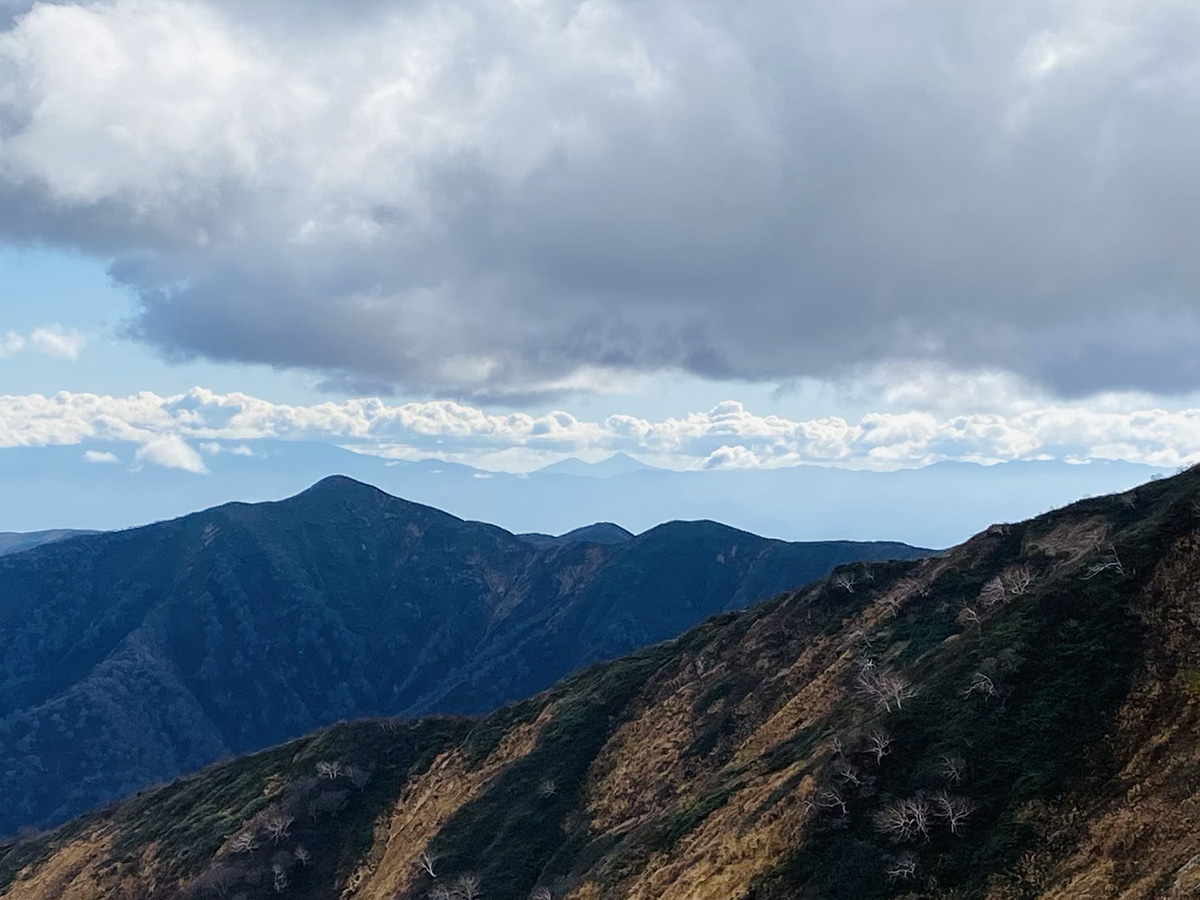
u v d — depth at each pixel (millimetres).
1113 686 53188
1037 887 44719
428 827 94875
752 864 55750
